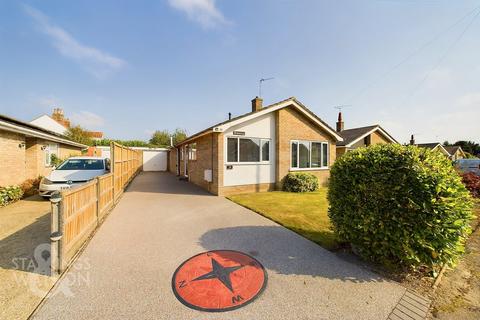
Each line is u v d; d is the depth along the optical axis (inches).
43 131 401.1
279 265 134.7
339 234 152.8
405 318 90.3
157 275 121.6
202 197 351.6
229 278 119.6
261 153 408.5
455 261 118.6
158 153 975.6
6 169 322.7
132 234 185.2
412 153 130.0
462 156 1381.6
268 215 243.4
